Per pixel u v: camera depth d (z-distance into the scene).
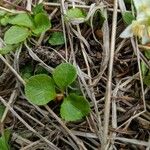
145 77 0.13
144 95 0.13
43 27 0.14
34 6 0.15
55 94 0.13
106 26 0.14
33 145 0.13
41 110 0.13
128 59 0.14
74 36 0.14
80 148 0.13
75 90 0.13
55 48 0.14
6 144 0.13
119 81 0.13
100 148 0.12
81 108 0.12
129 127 0.13
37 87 0.13
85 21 0.14
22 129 0.13
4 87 0.14
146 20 0.13
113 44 0.13
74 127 0.13
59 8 0.14
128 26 0.13
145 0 0.13
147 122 0.13
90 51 0.14
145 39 0.13
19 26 0.14
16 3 0.15
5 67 0.14
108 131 0.13
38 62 0.14
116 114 0.13
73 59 0.13
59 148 0.13
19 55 0.14
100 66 0.13
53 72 0.13
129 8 0.14
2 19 0.14
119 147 0.13
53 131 0.13
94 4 0.14
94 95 0.13
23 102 0.14
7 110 0.13
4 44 0.14
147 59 0.13
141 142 0.13
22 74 0.14
